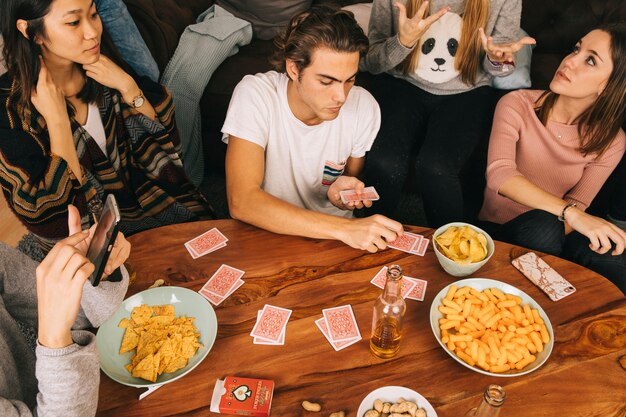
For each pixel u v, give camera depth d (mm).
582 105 1619
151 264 1288
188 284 1239
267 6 2668
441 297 1159
